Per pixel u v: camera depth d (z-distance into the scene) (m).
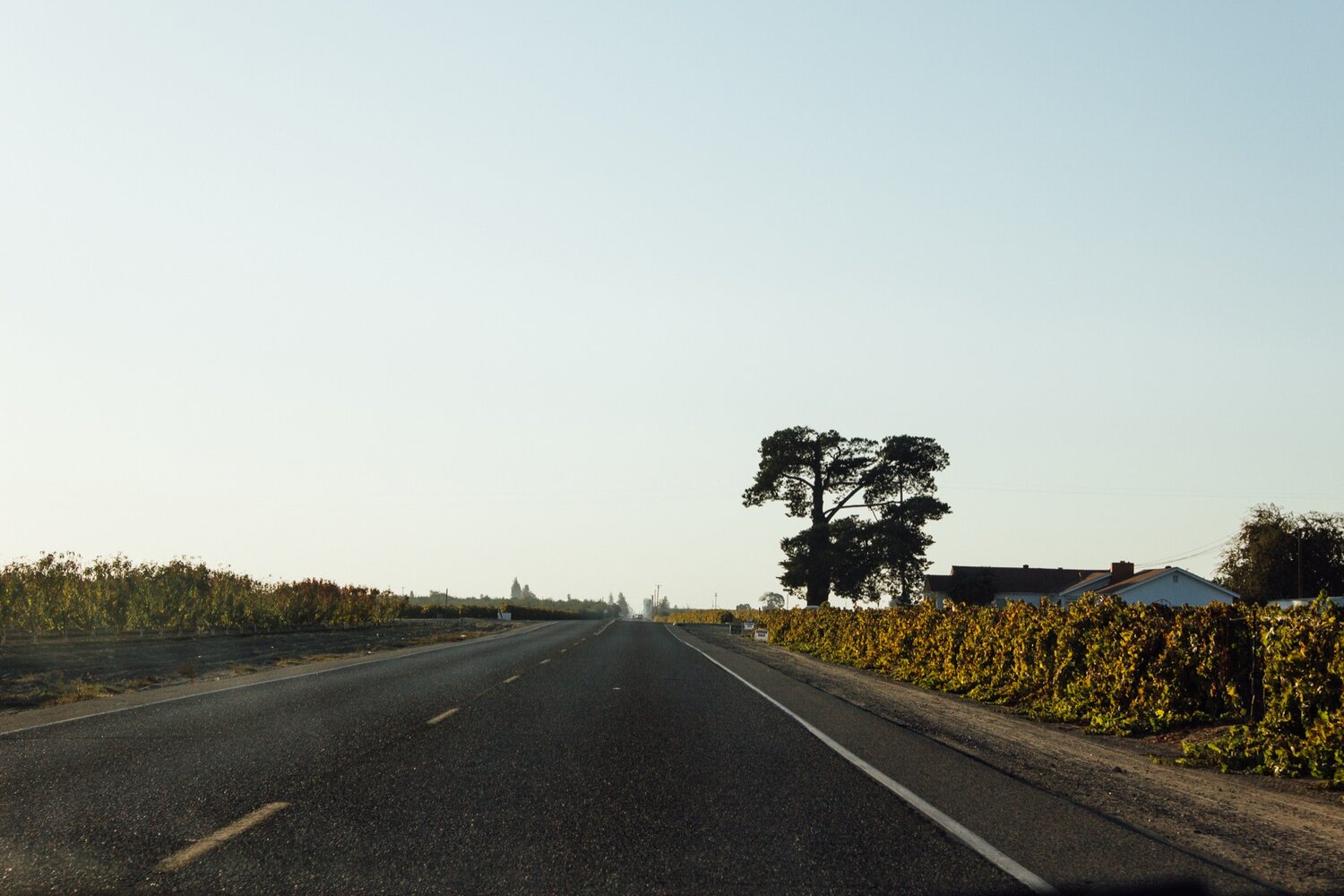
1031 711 18.95
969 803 9.34
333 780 9.84
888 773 10.99
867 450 76.44
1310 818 9.22
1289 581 74.81
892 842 7.65
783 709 18.16
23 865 6.67
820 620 46.75
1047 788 10.31
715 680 24.89
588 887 6.32
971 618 25.48
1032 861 7.15
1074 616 19.62
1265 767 12.03
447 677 23.69
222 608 47.81
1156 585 72.81
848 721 16.41
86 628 41.47
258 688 20.45
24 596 36.88
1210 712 15.88
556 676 24.42
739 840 7.65
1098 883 6.61
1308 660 12.34
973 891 6.37
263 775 10.05
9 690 19.94
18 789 9.21
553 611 144.62
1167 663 16.39
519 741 12.80
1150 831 8.34
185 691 19.84
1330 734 11.73
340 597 67.81
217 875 6.46
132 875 6.45
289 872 6.56
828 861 7.04
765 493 76.12
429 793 9.24
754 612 103.00
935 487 74.56
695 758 11.75
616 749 12.29
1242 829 8.59
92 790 9.18
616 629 77.94
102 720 14.57
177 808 8.45
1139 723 16.03
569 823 8.09
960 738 14.64
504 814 8.38
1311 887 6.70
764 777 10.55
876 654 34.19
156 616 42.31
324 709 16.36
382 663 29.72
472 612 125.62
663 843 7.50
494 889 6.26
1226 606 15.78
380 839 7.48
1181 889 6.52
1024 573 101.56
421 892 6.17
